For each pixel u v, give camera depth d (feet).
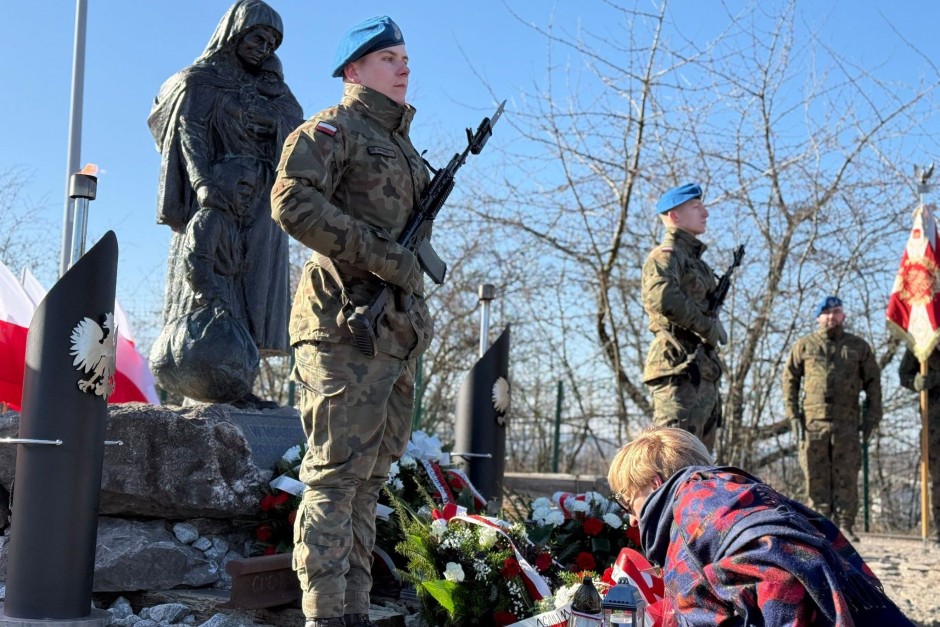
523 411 54.49
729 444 51.03
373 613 15.38
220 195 20.07
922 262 38.17
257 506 17.28
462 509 15.43
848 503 38.86
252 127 20.77
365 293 12.60
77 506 13.84
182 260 20.08
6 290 24.27
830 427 38.88
